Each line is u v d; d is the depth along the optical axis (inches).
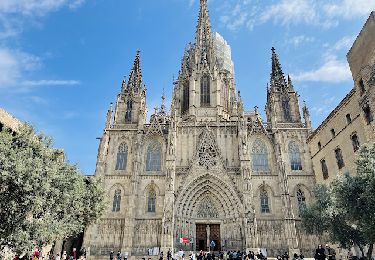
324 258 1323.8
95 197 1889.8
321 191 1818.4
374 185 1083.3
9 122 1771.7
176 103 3213.6
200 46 3526.1
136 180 2472.9
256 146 2682.1
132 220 2317.9
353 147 2004.2
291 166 2593.5
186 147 2657.5
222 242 2298.2
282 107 2898.6
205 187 2479.1
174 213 2301.9
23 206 1099.9
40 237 1173.1
